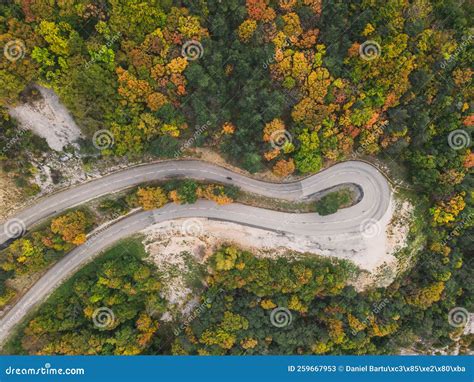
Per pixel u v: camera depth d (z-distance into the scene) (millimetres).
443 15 54875
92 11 46531
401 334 68312
